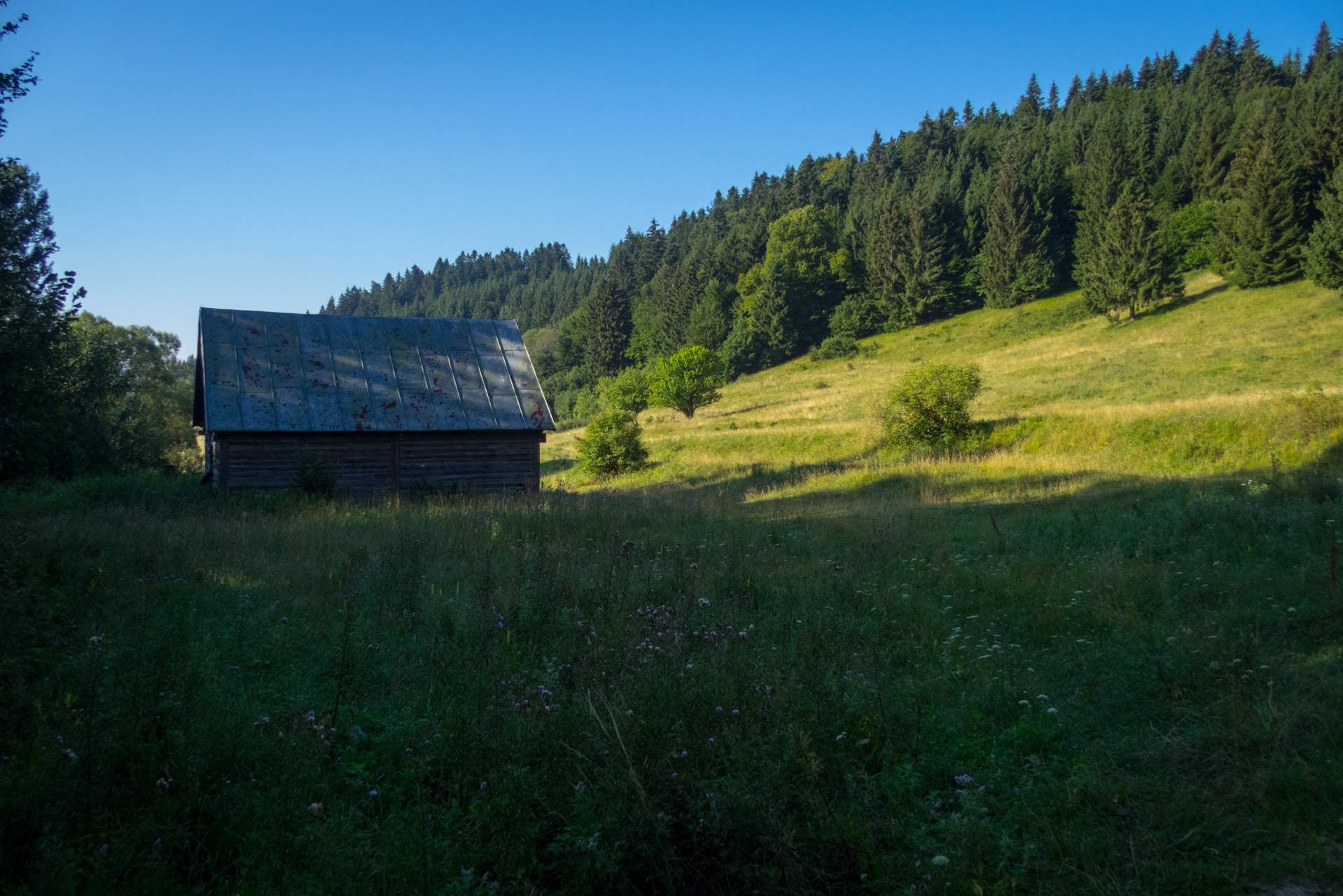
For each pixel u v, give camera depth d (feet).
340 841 10.12
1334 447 49.37
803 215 301.84
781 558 32.83
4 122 33.73
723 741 12.34
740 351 270.05
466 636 19.98
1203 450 59.52
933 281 260.42
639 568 28.30
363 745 14.01
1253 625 19.08
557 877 10.66
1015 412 92.73
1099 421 71.87
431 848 10.24
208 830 10.87
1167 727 14.40
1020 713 15.25
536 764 12.43
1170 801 11.75
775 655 17.31
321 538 35.99
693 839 10.72
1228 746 13.14
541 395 69.77
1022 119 399.85
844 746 13.35
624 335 346.74
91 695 13.15
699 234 475.72
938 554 31.60
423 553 31.50
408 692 16.53
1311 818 10.96
